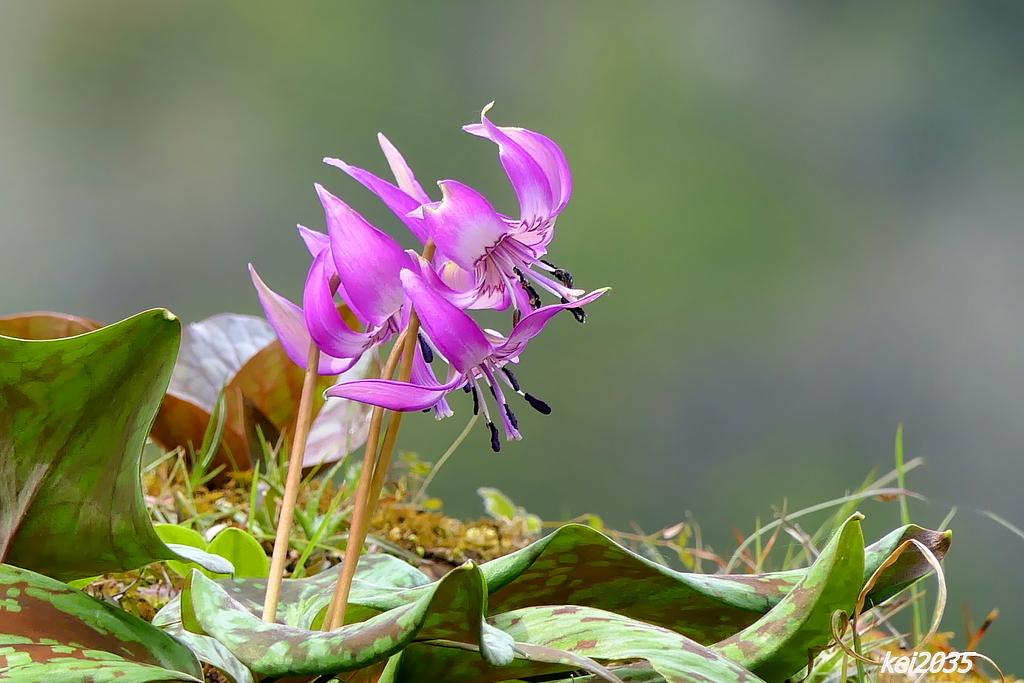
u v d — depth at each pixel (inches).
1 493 76.5
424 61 758.5
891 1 788.6
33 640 75.0
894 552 77.0
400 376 76.9
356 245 76.7
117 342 75.5
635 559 77.2
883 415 633.0
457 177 711.7
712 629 78.8
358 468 97.3
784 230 719.1
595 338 625.3
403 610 74.6
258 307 689.6
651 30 790.5
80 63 741.3
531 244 77.0
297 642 74.7
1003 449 614.5
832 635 76.4
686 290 675.4
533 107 761.6
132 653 75.5
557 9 786.8
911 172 740.7
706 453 597.3
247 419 88.9
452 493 434.3
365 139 724.7
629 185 735.1
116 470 76.2
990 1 764.6
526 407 542.9
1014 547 337.1
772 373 645.3
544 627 76.1
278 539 77.8
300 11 762.2
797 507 570.6
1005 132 742.5
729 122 756.0
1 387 75.7
